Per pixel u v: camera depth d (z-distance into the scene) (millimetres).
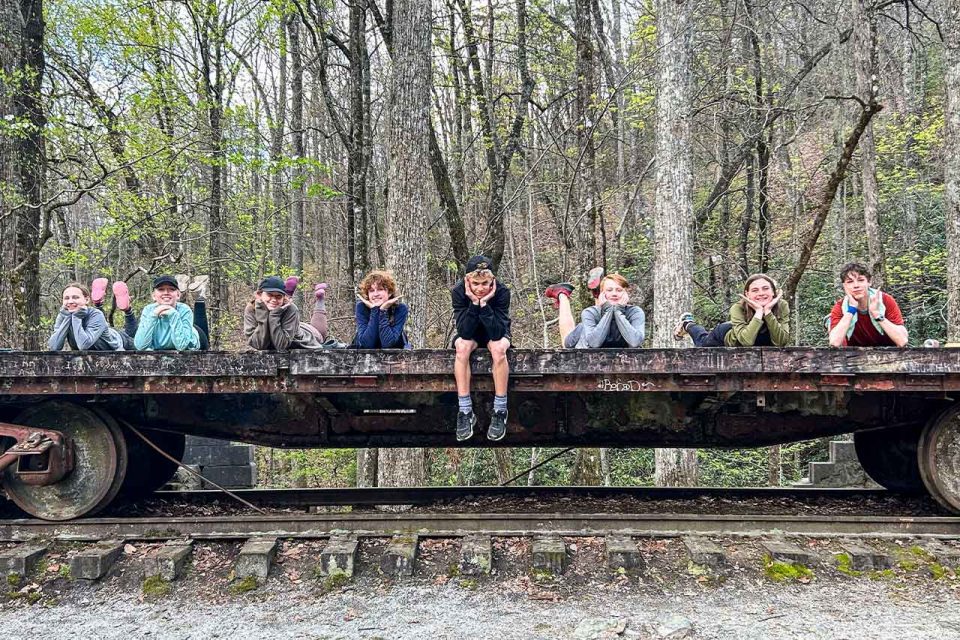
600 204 10086
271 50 12289
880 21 12992
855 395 4398
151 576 3678
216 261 12000
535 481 11680
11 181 7988
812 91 12344
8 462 3975
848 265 4094
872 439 5402
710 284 13430
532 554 3715
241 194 12109
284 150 15047
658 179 7629
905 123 13430
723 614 3213
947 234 7500
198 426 4645
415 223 7461
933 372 3549
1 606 3455
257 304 4055
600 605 3338
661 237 7566
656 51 7750
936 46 16453
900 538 3928
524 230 18609
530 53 12766
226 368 3740
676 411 4559
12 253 8125
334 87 16453
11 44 8031
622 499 5133
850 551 3717
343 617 3256
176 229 11211
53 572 3701
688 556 3764
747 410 4508
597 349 3656
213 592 3576
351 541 3854
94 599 3525
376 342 4230
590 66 10188
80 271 13758
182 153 10039
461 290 3721
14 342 7922
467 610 3303
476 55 11641
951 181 7441
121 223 9664
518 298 14383
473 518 4074
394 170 7500
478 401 4539
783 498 5125
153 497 5191
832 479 7539
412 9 7469
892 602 3311
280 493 5219
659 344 7512
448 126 14844
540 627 3105
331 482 12820
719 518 4035
